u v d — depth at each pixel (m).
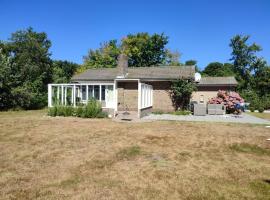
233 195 5.68
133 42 53.41
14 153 8.86
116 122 17.25
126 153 9.09
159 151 9.45
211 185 6.23
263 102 33.19
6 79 26.23
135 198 5.45
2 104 26.80
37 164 7.66
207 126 15.67
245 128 14.96
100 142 10.78
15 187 5.92
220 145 10.55
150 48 53.56
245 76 54.81
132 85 26.31
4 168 7.26
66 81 41.47
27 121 17.30
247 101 38.53
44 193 5.61
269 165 7.89
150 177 6.71
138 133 12.94
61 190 5.79
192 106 24.73
